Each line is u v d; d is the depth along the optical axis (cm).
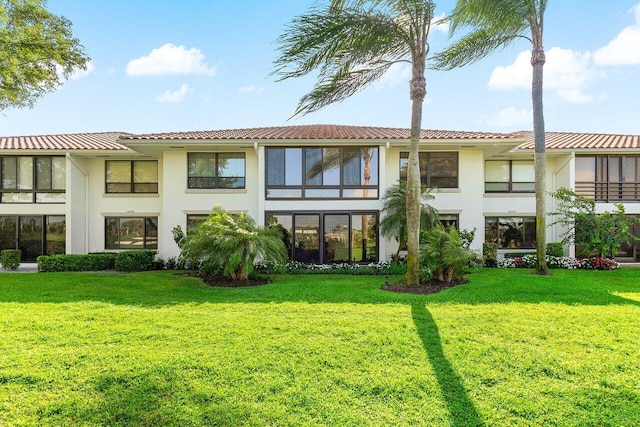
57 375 473
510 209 1834
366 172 1614
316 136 1608
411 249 1097
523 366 511
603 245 1559
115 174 1862
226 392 434
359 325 696
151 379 465
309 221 1611
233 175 1722
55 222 1802
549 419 383
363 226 1606
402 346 586
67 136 2166
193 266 1544
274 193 1614
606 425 373
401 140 1564
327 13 964
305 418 383
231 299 928
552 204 1884
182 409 396
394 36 1020
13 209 1775
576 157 1880
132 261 1528
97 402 409
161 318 743
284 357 539
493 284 1124
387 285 1111
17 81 1600
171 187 1702
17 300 905
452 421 378
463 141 1573
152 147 1639
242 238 1188
